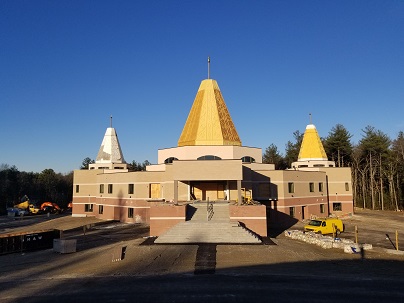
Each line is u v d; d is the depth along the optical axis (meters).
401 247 26.56
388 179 71.19
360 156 77.00
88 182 54.75
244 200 35.66
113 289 15.09
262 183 41.59
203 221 29.22
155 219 30.16
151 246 24.81
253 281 15.80
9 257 25.58
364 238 31.02
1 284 17.23
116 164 54.41
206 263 19.52
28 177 105.38
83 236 34.38
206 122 40.91
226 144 40.50
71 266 20.97
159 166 44.06
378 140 71.00
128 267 19.44
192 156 39.38
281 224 40.84
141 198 43.41
